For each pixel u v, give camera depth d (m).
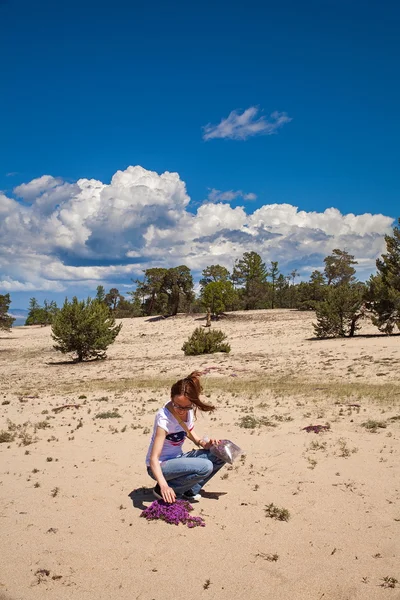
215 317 76.44
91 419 11.07
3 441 8.64
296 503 5.25
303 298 82.88
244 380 23.19
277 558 3.98
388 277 39.28
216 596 3.45
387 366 24.45
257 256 109.81
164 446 5.24
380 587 3.54
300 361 29.97
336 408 12.09
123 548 4.17
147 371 30.30
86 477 6.27
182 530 4.54
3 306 72.25
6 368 39.06
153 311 101.81
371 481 5.95
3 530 4.57
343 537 4.38
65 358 44.97
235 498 5.44
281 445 8.00
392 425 9.52
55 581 3.64
